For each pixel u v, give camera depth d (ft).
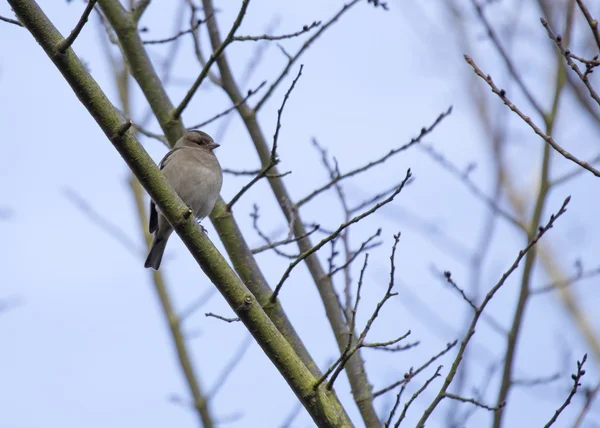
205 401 41.75
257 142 37.73
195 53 38.96
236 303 24.89
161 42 37.04
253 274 33.65
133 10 36.96
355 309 24.45
